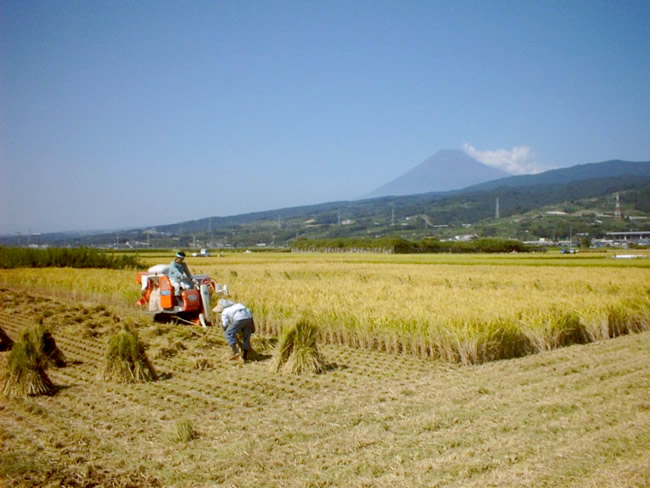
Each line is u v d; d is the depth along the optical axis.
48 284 26.58
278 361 11.16
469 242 116.62
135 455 6.73
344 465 6.36
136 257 48.28
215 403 8.95
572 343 14.46
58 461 6.50
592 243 175.62
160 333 15.27
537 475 5.94
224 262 58.59
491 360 12.28
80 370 11.26
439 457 6.54
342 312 14.76
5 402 8.96
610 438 6.98
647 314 16.78
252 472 6.18
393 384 10.09
